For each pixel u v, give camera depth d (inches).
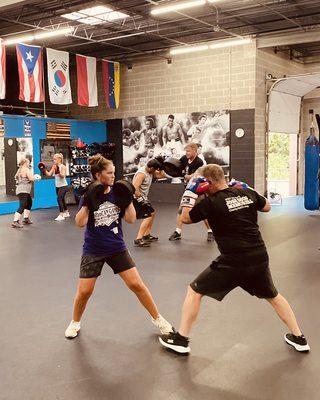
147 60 493.0
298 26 395.5
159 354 114.8
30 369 107.6
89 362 110.9
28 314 146.0
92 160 117.6
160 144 493.7
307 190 378.6
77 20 374.6
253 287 112.0
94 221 117.4
